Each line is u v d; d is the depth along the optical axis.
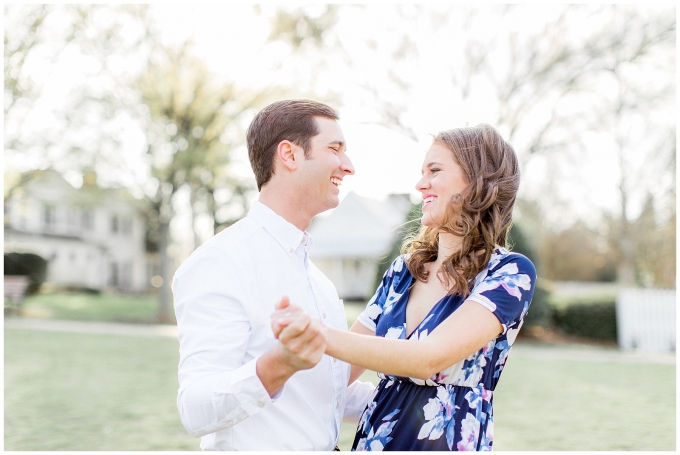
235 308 1.54
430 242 1.81
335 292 1.92
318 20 12.76
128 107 13.36
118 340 10.32
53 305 19.58
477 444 1.50
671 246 20.06
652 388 6.20
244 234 1.66
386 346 1.30
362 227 27.92
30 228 28.53
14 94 12.09
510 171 1.69
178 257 31.05
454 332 1.40
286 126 1.70
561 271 28.41
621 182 17.58
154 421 4.62
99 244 33.56
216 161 14.15
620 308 11.40
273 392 1.33
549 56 13.05
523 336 11.72
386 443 1.58
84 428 4.39
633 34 12.39
